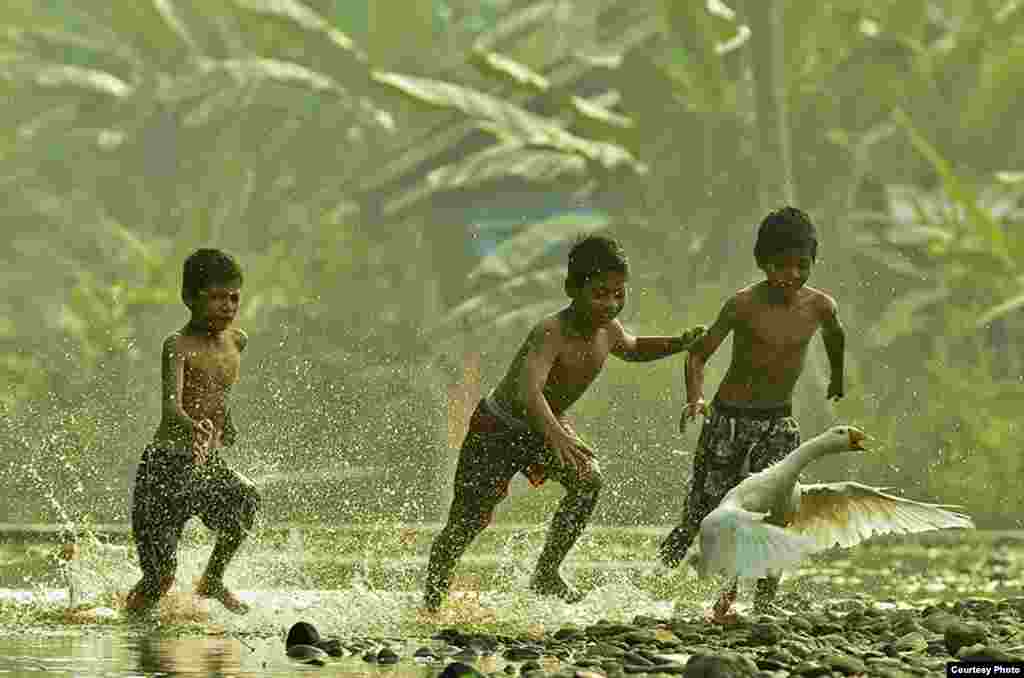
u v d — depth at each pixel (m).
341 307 82.88
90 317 70.94
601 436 54.03
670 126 77.56
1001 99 81.69
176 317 73.00
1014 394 58.34
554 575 24.52
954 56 81.56
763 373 24.61
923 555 35.75
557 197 92.06
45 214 113.31
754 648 20.33
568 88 83.81
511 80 69.00
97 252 113.12
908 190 82.12
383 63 99.69
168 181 110.69
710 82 71.19
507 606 24.47
